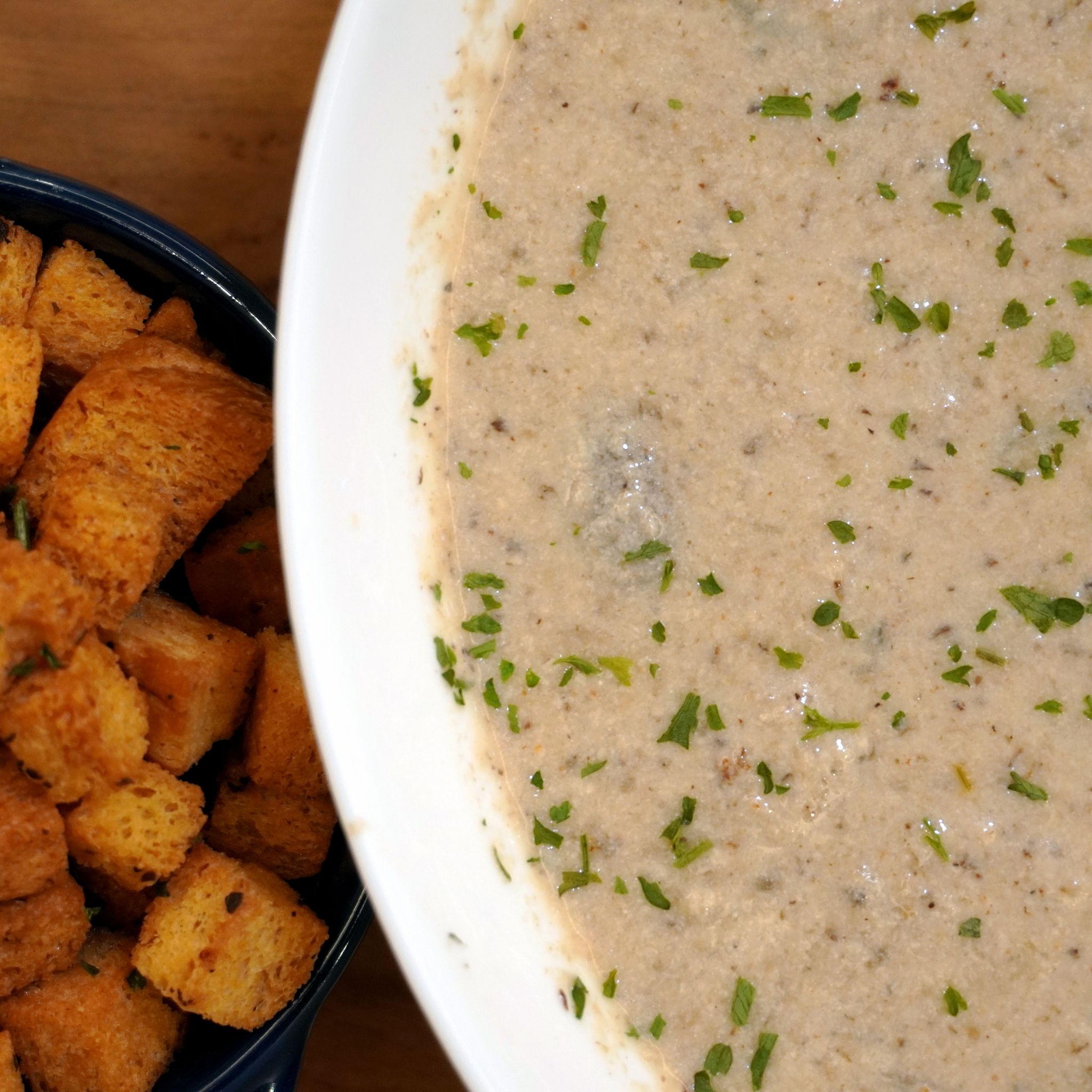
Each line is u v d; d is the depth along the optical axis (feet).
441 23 1.03
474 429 1.07
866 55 1.06
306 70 1.16
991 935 1.07
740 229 1.06
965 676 1.07
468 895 1.05
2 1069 1.05
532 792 1.07
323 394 1.02
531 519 1.07
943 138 1.06
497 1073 1.02
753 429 1.07
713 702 1.07
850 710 1.07
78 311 1.10
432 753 1.06
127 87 1.16
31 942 1.06
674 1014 1.07
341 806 1.01
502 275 1.07
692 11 1.06
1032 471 1.07
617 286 1.06
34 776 1.04
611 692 1.07
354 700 1.02
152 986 1.09
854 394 1.07
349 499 1.04
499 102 1.06
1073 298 1.06
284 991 1.08
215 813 1.10
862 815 1.07
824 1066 1.07
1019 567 1.07
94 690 1.03
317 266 1.02
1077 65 1.06
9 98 1.16
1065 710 1.07
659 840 1.07
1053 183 1.06
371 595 1.04
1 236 1.09
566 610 1.07
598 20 1.06
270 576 1.11
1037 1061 1.07
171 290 1.11
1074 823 1.07
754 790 1.07
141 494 1.07
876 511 1.07
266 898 1.07
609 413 1.07
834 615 1.07
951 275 1.06
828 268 1.06
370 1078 1.16
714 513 1.07
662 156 1.06
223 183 1.17
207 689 1.07
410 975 1.01
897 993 1.07
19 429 1.07
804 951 1.07
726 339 1.06
